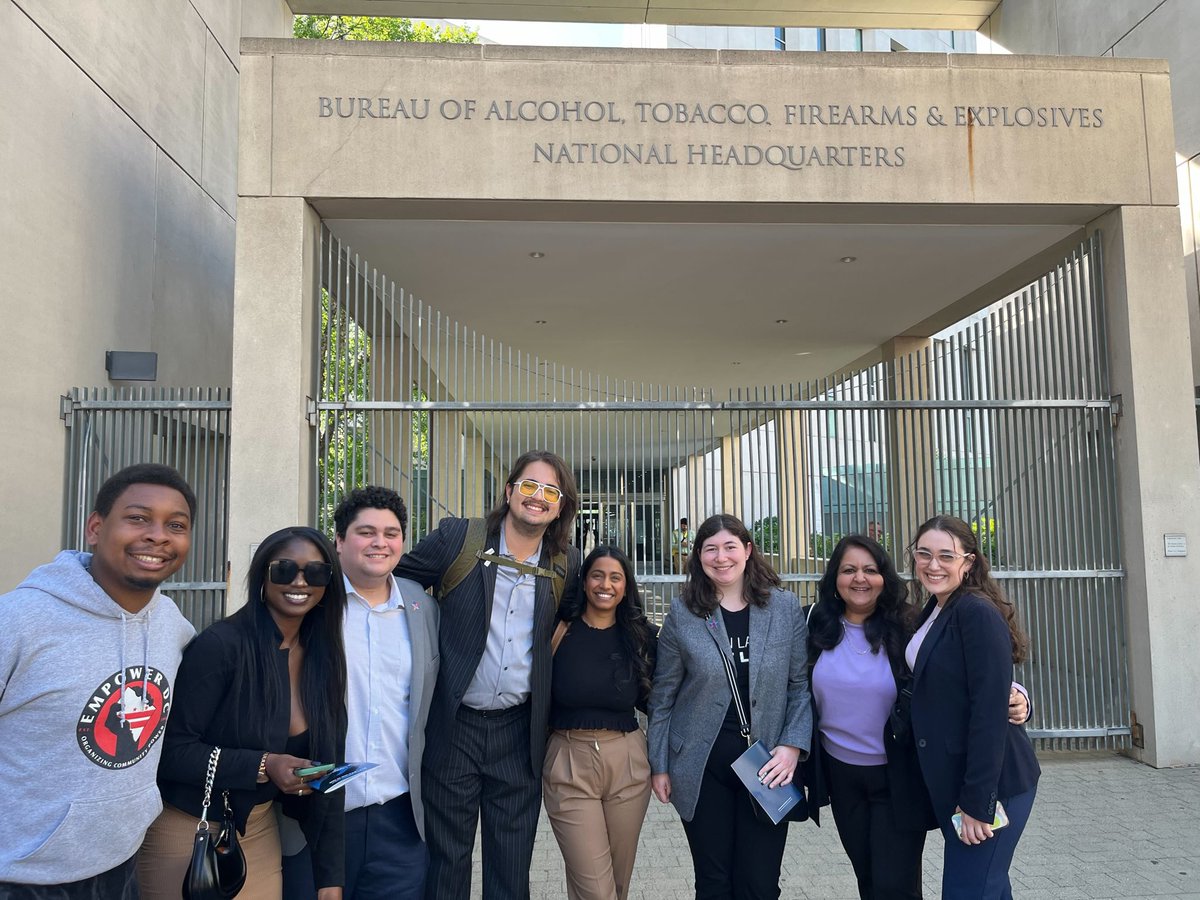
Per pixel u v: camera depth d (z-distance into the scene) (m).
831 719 3.11
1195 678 6.20
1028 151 6.48
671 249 7.49
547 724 3.10
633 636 3.12
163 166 8.02
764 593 3.21
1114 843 4.64
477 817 2.99
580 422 6.60
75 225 6.48
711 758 3.09
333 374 6.67
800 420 6.81
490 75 6.29
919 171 6.43
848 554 3.15
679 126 6.37
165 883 2.20
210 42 9.12
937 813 2.82
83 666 1.89
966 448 6.77
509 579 3.04
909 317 9.99
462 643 2.97
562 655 3.10
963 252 7.64
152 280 7.76
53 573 1.94
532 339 10.95
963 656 2.81
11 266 5.71
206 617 6.11
